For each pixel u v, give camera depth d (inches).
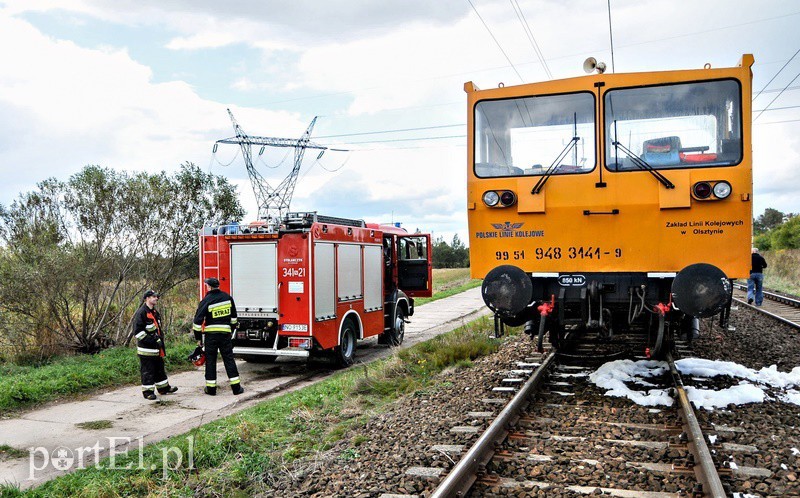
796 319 653.3
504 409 240.8
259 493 203.2
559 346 388.8
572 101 299.3
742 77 279.9
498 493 178.1
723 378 317.7
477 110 313.9
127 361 448.8
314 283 437.7
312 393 356.8
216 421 305.9
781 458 199.3
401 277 625.9
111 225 501.4
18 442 284.5
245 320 453.4
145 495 213.2
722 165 276.4
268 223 449.1
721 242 275.3
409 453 213.5
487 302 293.1
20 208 475.8
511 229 302.5
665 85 288.5
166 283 544.4
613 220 287.7
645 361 345.7
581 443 219.5
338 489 190.4
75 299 480.4
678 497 173.3
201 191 552.7
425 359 417.4
